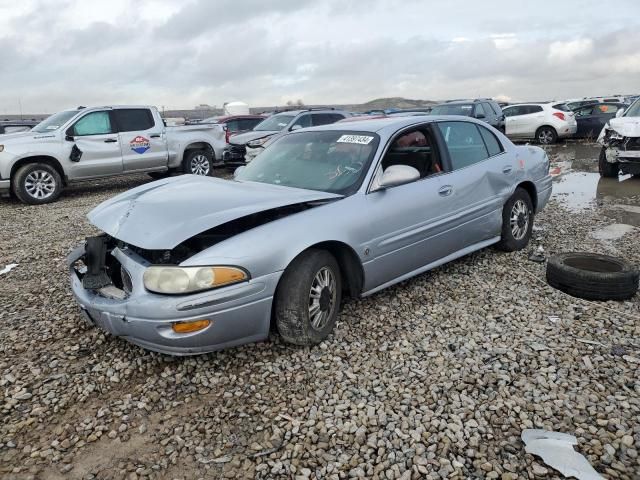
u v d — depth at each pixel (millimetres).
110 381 3191
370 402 2877
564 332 3598
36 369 3346
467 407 2797
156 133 11516
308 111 14023
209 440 2629
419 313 3998
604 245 5688
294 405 2885
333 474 2359
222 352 3465
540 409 2754
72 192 11531
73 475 2412
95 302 3260
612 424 2600
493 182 4953
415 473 2344
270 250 3178
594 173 11641
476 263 5113
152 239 3037
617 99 23297
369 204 3797
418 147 4410
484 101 17156
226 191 3727
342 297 4270
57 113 11328
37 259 5926
